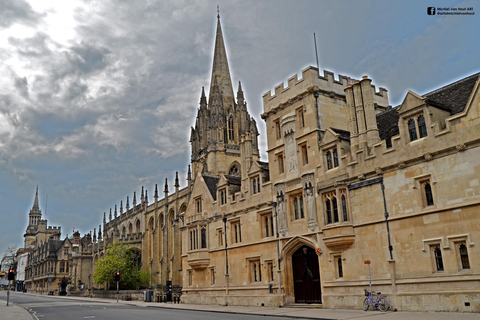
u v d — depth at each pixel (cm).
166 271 9306
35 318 3259
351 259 3188
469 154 2538
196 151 10688
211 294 4756
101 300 7281
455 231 2556
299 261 3788
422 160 2775
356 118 3322
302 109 3847
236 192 4597
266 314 2961
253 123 10400
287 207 3853
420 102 2789
